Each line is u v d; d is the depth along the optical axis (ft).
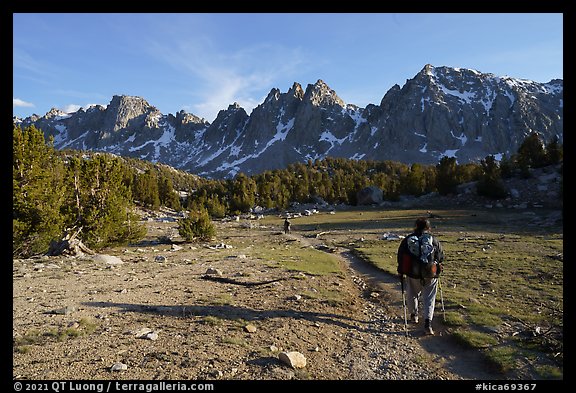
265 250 88.79
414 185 302.86
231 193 402.52
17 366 17.71
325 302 34.81
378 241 103.45
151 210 309.01
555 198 177.27
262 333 24.72
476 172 264.52
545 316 28.63
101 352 19.81
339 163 626.64
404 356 22.93
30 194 68.03
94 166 88.69
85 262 57.52
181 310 28.84
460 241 85.05
